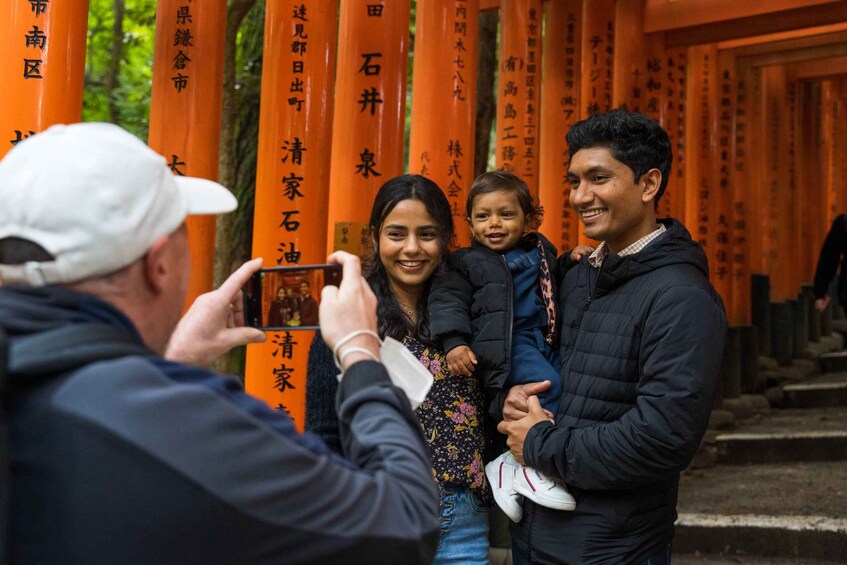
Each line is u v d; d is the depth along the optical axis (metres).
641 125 2.24
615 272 2.24
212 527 1.00
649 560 2.22
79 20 3.42
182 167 4.03
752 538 4.54
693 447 2.07
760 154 9.54
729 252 8.54
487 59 7.66
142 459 0.99
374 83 4.41
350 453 1.25
